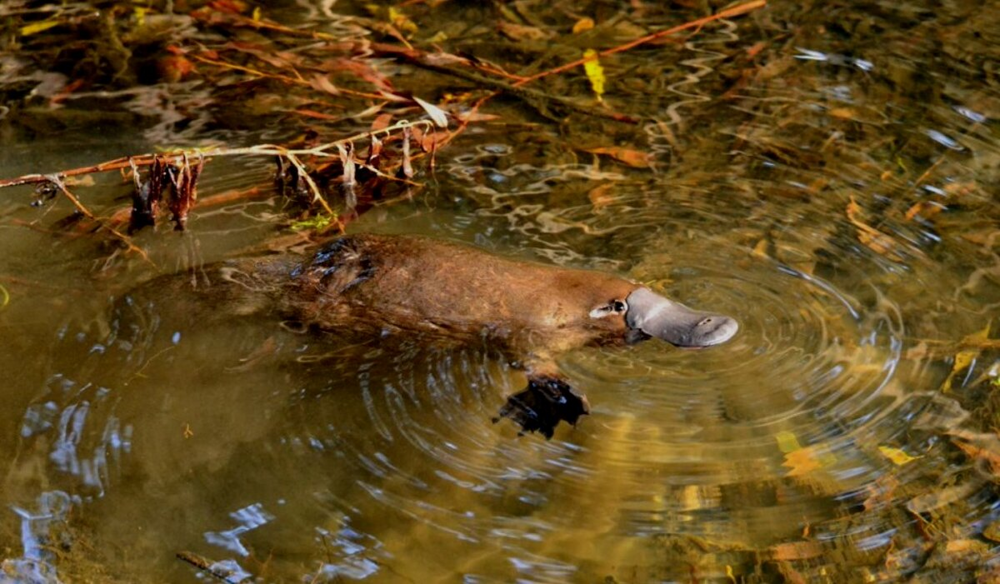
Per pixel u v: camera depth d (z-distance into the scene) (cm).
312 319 440
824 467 371
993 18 701
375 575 336
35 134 583
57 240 498
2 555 338
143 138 581
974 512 349
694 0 734
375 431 391
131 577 333
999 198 526
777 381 412
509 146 579
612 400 406
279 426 393
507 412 392
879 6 720
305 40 684
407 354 429
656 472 372
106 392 407
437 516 356
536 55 672
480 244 496
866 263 482
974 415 388
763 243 498
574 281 439
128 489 366
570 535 349
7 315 446
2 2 718
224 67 652
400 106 616
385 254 446
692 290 464
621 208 526
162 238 503
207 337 436
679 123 600
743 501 360
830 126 594
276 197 539
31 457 378
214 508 359
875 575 330
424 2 733
